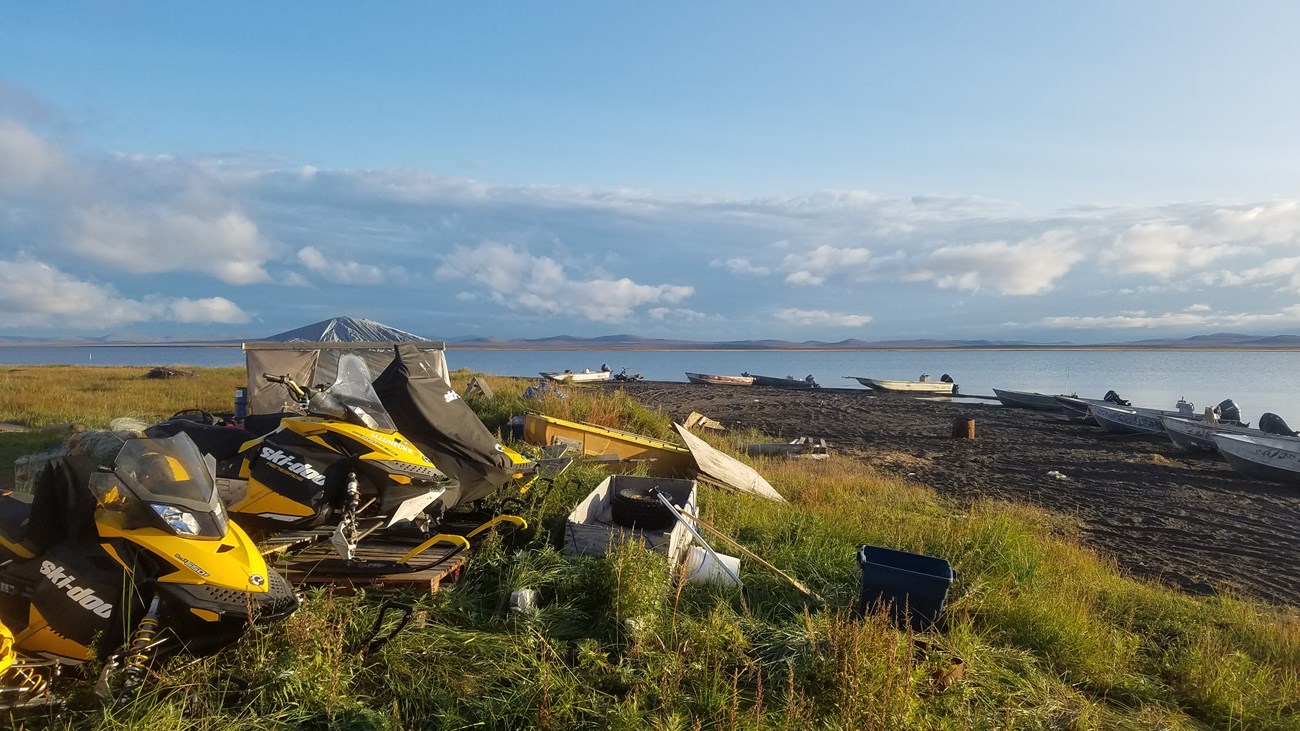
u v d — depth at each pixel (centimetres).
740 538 830
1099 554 1155
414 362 704
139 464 400
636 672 462
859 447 2397
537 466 778
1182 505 1638
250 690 391
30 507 402
